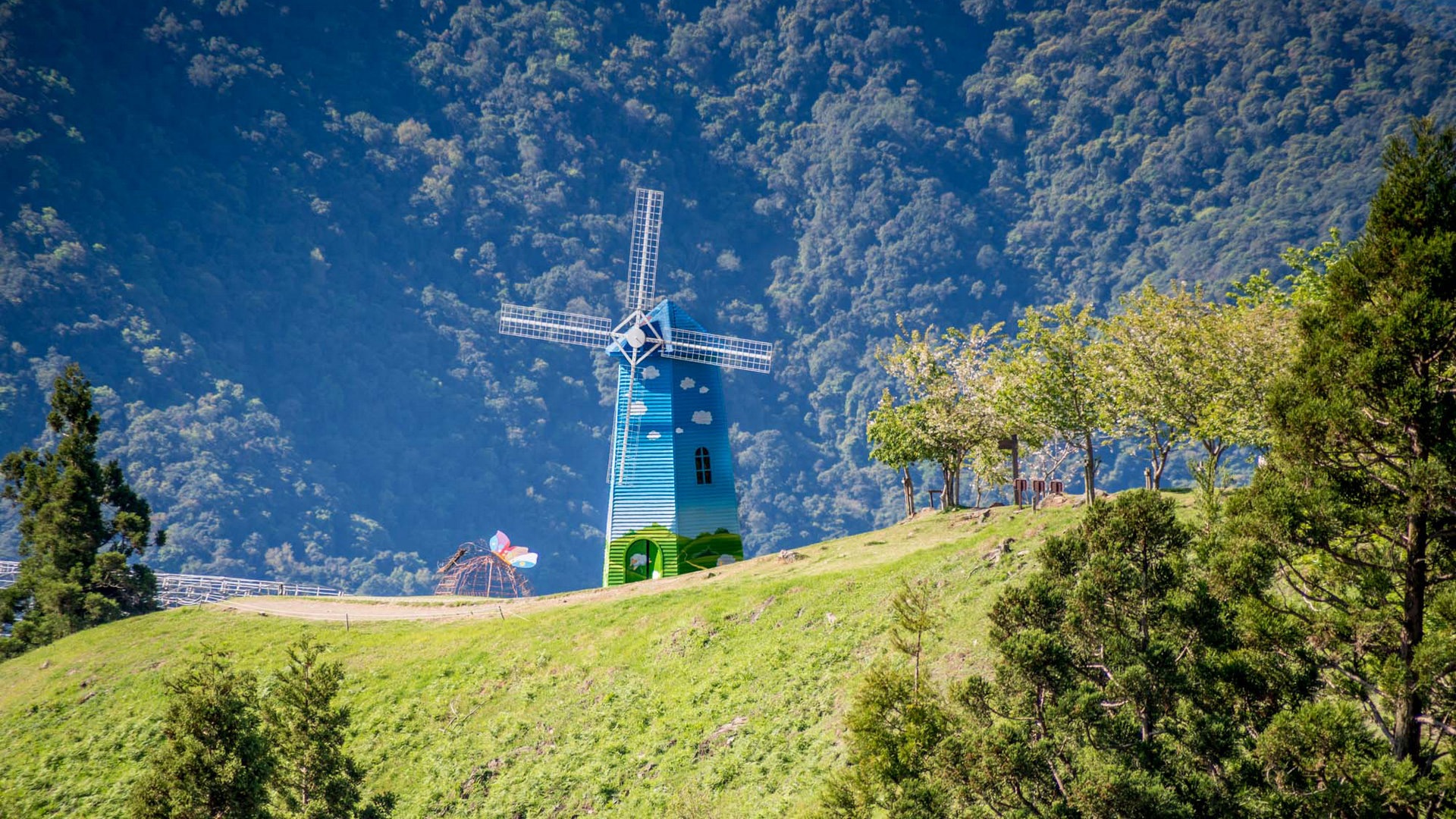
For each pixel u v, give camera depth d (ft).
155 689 193.47
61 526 257.14
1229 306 187.21
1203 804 77.71
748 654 156.87
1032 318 200.03
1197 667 83.51
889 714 93.76
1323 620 82.17
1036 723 87.86
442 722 165.78
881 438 246.68
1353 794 72.08
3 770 177.37
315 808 121.60
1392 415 78.48
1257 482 86.99
